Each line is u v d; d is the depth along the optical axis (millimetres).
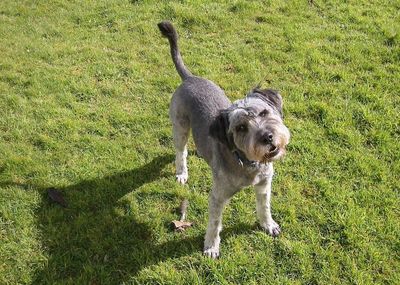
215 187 1521
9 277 1590
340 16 2877
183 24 2918
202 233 1712
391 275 1515
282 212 1753
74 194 1868
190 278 1554
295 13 2949
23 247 1678
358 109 2152
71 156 2043
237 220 1747
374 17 2861
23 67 2604
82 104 2332
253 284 1527
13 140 2129
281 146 1389
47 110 2281
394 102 2195
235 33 2807
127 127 2186
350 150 1971
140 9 3098
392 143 1977
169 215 1782
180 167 1910
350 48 2570
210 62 2557
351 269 1537
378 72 2387
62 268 1614
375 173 1857
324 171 1901
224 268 1574
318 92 2287
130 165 1989
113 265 1617
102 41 2822
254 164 1432
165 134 2127
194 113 1659
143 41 2797
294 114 2180
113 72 2531
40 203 1838
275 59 2547
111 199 1851
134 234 1719
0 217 1785
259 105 1400
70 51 2721
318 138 2041
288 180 1872
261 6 3027
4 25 3039
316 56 2523
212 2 3105
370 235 1643
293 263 1579
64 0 3309
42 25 3027
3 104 2332
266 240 1650
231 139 1410
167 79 2443
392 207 1724
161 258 1632
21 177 1946
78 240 1700
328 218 1709
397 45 2566
